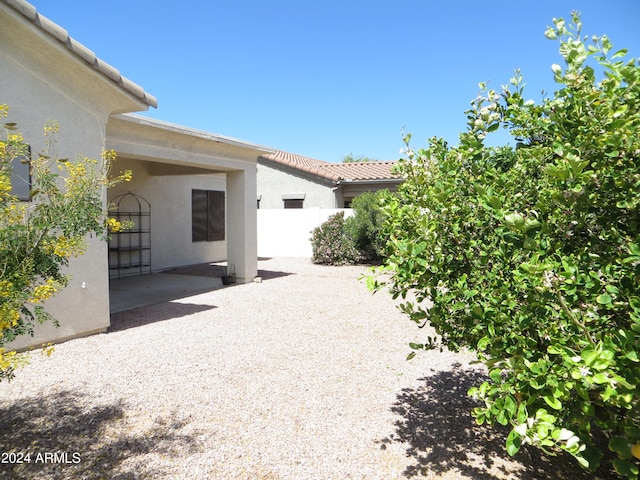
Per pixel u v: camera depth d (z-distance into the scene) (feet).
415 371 16.98
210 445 11.34
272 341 20.84
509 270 8.75
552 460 10.80
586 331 6.51
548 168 7.18
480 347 8.00
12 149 11.34
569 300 7.09
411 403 14.08
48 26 16.75
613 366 6.09
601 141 7.13
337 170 69.77
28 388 14.85
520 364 7.25
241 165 37.42
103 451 11.02
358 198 52.21
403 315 26.58
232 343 20.43
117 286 37.35
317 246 53.01
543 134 10.55
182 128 28.43
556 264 7.15
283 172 64.49
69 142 19.54
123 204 42.63
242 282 38.37
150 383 15.42
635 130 7.18
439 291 9.73
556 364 7.04
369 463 10.60
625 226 7.75
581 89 8.41
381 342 20.86
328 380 15.94
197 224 52.54
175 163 31.42
